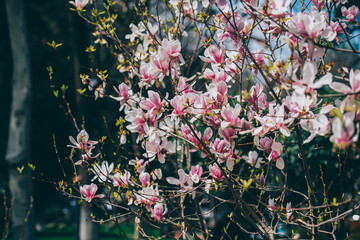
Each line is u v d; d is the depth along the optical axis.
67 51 8.76
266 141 2.08
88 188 2.38
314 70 1.54
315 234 2.17
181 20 2.78
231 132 1.93
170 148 2.33
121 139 2.40
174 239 2.38
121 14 3.59
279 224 2.73
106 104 6.18
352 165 3.60
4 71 9.70
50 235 18.16
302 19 1.57
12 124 7.41
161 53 2.03
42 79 9.06
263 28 2.17
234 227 3.62
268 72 1.58
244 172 3.31
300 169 3.79
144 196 2.29
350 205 3.26
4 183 10.12
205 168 3.39
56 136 9.21
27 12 8.81
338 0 2.01
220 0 1.98
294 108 1.72
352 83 1.40
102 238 14.41
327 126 1.59
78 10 2.57
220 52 1.98
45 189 9.83
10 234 8.88
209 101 1.90
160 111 1.96
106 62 4.57
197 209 2.61
